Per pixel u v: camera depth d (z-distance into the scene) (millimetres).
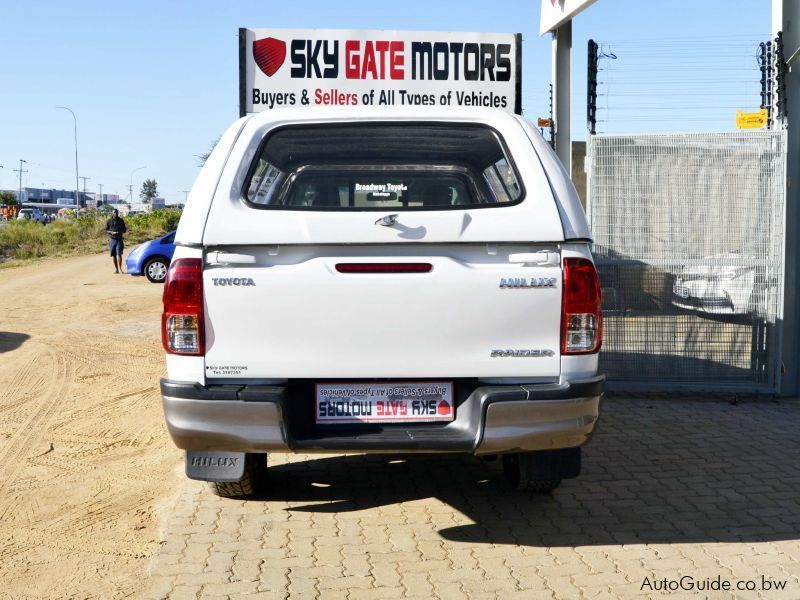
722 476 5496
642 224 7773
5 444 6426
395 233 3791
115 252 23297
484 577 3977
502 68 9430
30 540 4520
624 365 7918
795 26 7605
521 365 3875
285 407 3805
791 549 4309
